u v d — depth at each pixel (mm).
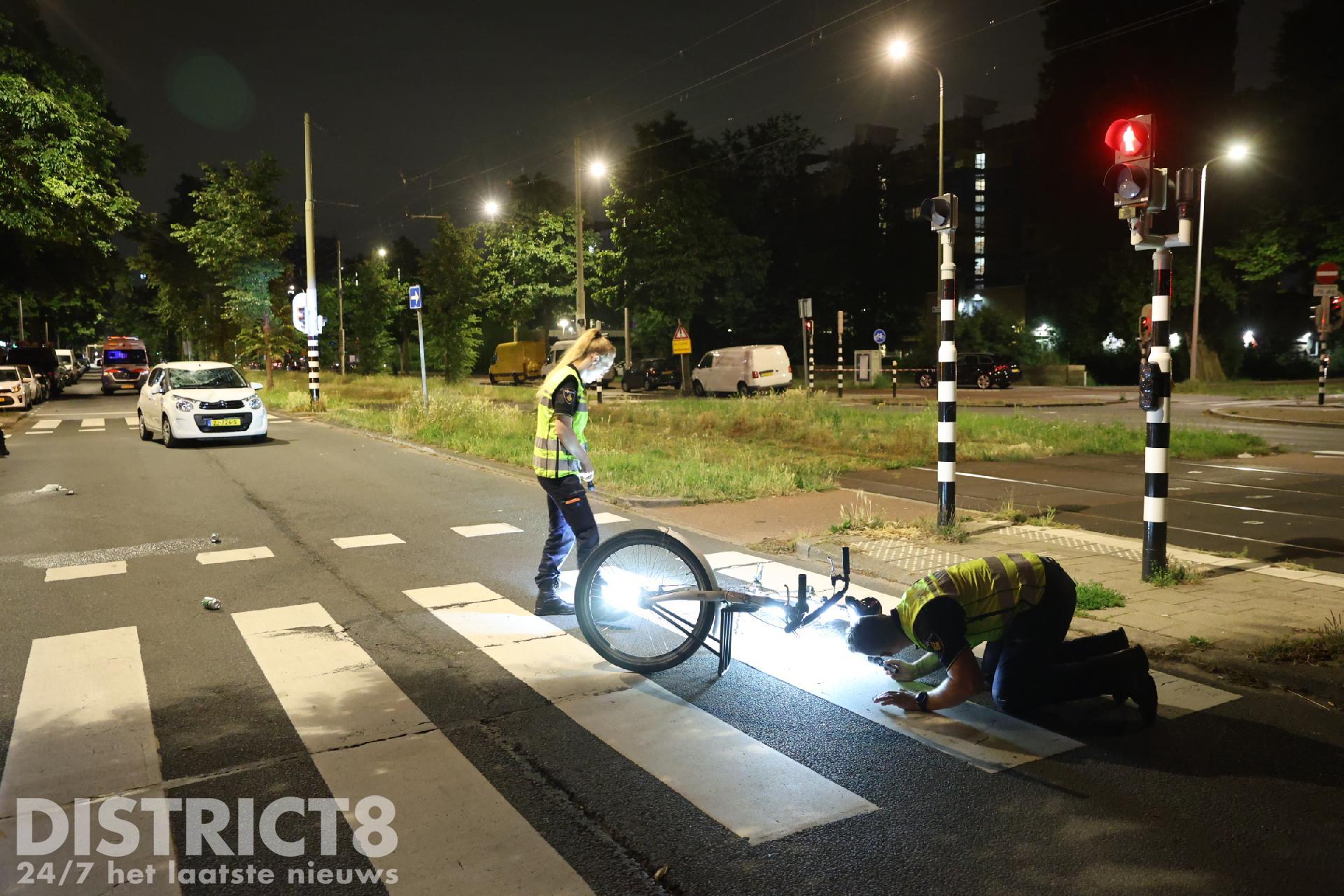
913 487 11656
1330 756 3852
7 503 10789
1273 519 9156
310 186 25234
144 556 8023
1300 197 38094
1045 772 3744
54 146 24875
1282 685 4621
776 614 5957
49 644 5582
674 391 42000
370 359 63625
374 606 6434
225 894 2967
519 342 53844
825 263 52375
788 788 3637
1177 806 3445
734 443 16703
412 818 3434
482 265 50344
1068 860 3092
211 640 5637
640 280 40250
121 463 14469
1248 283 45219
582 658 5289
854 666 5105
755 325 53625
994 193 75812
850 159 54531
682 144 39531
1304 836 3229
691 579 5340
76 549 8320
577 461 5762
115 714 4469
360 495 11250
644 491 10695
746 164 52344
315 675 5020
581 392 5785
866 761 3875
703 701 4582
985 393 36562
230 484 12203
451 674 5020
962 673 3947
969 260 75562
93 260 36906
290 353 36406
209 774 3816
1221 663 4840
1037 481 12125
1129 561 7039
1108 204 45031
